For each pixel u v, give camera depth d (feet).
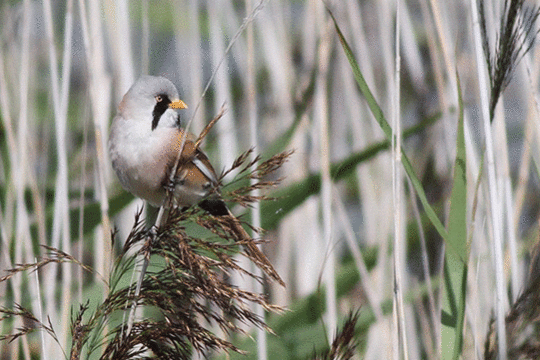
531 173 33.32
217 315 16.97
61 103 25.84
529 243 27.55
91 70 25.62
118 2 29.40
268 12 33.17
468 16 25.40
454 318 19.38
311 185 28.66
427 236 33.17
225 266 16.69
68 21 26.04
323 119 27.71
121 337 16.76
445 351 19.25
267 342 28.63
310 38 33.35
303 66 36.83
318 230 33.09
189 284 16.80
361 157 28.32
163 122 21.89
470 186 26.35
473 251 26.53
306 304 30.14
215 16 31.58
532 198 32.89
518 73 27.35
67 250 25.13
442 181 34.47
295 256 34.71
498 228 18.79
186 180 21.39
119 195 29.25
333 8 29.99
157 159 21.40
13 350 24.03
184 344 17.06
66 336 24.08
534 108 25.02
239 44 34.24
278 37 33.30
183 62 34.32
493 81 19.40
